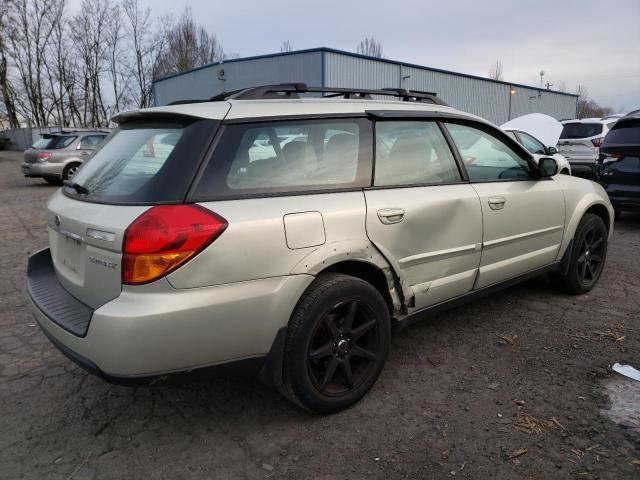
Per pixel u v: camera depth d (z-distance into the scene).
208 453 2.42
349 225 2.61
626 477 2.18
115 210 2.26
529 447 2.39
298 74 21.67
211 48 52.41
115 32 46.09
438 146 3.25
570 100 39.31
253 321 2.31
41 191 13.42
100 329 2.11
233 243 2.22
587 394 2.83
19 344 3.64
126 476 2.27
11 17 44.34
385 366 3.23
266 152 2.51
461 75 27.53
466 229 3.23
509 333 3.68
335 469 2.29
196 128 2.40
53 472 2.29
